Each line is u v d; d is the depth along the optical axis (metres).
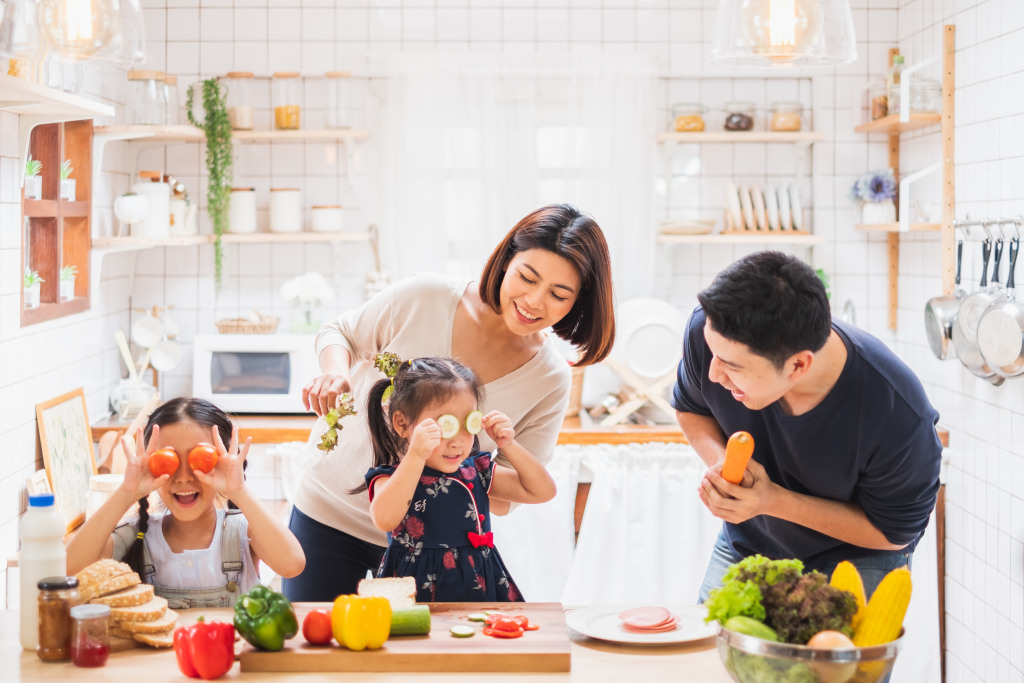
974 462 3.15
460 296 1.99
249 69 3.78
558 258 1.78
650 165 3.80
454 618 1.62
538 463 1.84
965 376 3.21
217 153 3.60
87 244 3.25
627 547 3.33
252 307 3.90
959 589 3.28
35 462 2.81
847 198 3.80
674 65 3.80
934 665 3.29
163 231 3.43
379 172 3.87
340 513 2.09
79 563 1.63
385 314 2.04
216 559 1.78
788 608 1.31
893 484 1.72
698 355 1.83
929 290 3.50
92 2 1.86
